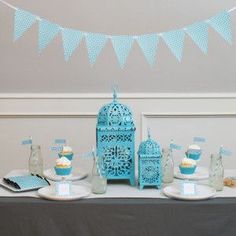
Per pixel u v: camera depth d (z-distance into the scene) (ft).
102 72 8.36
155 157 4.93
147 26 7.86
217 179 4.92
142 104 8.68
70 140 8.80
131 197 4.62
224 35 5.35
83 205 4.40
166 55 8.09
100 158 4.91
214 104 8.70
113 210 4.39
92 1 7.48
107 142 5.07
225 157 8.86
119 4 7.53
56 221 4.42
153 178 4.95
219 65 8.25
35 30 7.70
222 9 7.58
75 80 8.48
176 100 8.69
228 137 8.84
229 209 4.40
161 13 7.66
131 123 5.13
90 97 8.63
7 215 4.42
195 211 4.40
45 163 8.86
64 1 7.47
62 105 8.69
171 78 8.46
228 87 8.61
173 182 5.33
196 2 7.50
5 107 8.68
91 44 5.58
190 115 8.72
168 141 8.82
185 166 5.35
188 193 4.58
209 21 5.38
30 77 8.42
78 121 8.75
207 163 8.88
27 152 8.86
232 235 4.42
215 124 8.79
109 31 7.94
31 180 5.03
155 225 4.40
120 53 5.55
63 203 4.42
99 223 4.41
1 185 5.11
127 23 7.80
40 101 8.68
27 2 7.47
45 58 8.11
